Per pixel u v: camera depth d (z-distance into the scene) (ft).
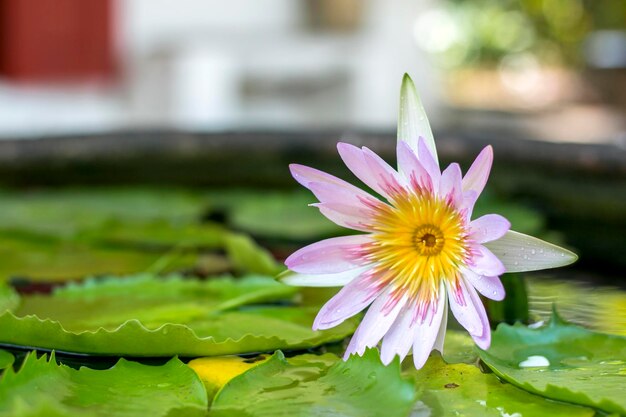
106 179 5.26
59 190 5.21
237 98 11.68
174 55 10.58
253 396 2.34
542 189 4.12
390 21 12.12
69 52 9.81
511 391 2.38
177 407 2.31
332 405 2.30
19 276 3.21
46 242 3.72
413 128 2.44
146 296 2.94
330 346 2.61
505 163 4.26
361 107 11.87
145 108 10.77
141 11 11.16
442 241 2.39
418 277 2.39
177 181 5.25
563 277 3.21
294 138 5.03
